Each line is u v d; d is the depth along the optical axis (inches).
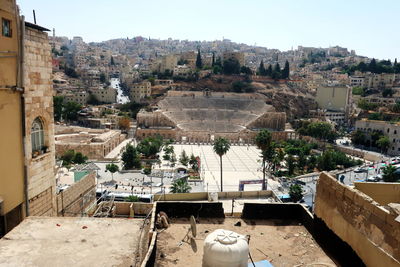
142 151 3961.6
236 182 3058.6
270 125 6195.9
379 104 6599.4
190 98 6771.7
